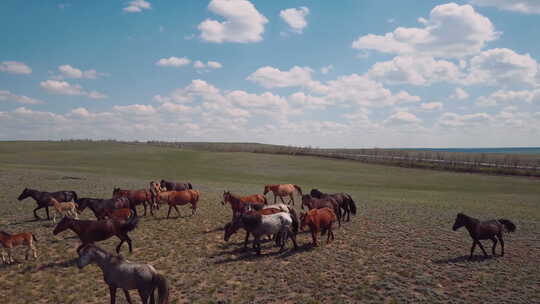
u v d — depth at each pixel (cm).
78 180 3516
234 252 1398
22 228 1683
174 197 1967
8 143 11038
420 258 1346
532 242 1622
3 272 1152
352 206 2014
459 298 988
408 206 2705
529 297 991
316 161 7906
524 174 5841
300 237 1667
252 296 990
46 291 1020
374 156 9094
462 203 3059
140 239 1559
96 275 1143
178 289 1044
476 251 1452
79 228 1250
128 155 8050
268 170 6397
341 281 1106
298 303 950
